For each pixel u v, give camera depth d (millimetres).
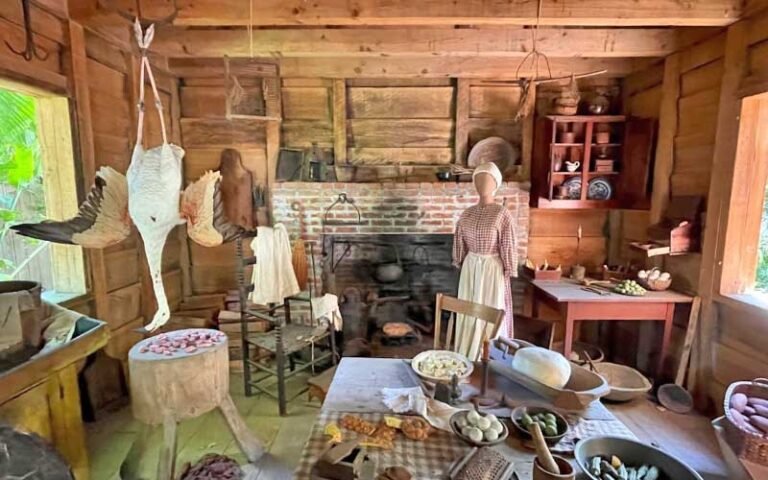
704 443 2289
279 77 3461
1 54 1902
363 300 3654
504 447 1295
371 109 3572
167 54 2945
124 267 2836
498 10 2256
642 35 2836
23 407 1468
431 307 3740
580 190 3320
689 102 2799
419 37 2861
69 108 2338
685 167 2842
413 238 3760
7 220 2494
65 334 1714
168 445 1943
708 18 2273
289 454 2221
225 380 2197
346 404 1532
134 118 2967
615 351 3553
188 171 3594
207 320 3316
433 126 3586
